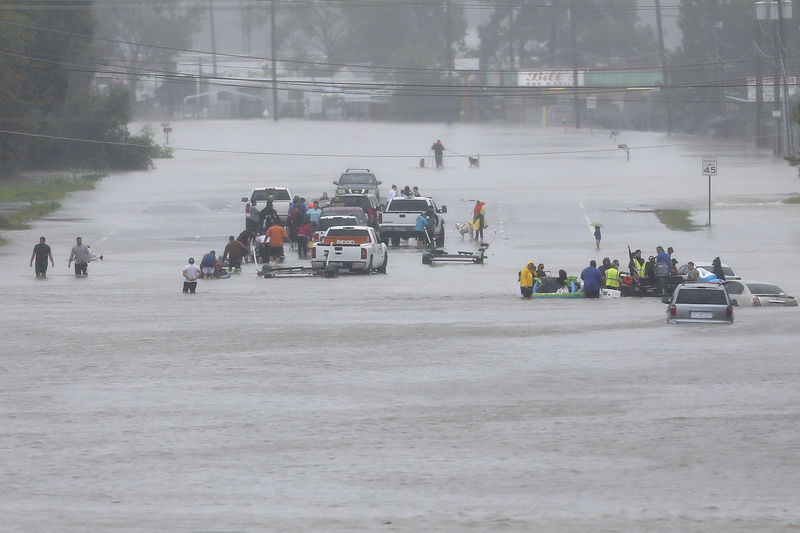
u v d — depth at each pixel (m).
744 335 90.62
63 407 66.38
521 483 50.91
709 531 43.88
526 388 71.06
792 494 49.03
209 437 59.34
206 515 45.88
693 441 58.16
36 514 45.94
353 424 62.09
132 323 96.56
